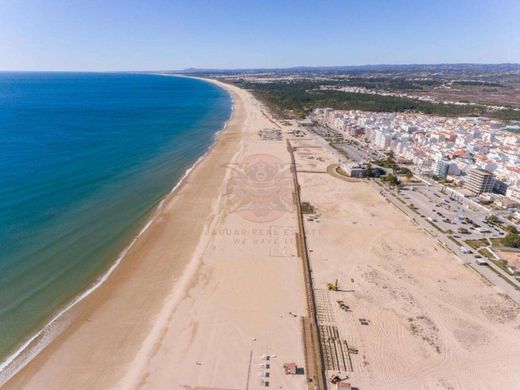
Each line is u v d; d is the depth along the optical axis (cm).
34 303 5269
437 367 4388
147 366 4319
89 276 5950
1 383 4053
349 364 4400
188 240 7219
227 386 4075
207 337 4781
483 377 4269
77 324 4944
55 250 6569
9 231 7069
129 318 5084
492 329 5016
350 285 5925
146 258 6544
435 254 6888
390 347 4675
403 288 5869
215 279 6006
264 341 4728
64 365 4303
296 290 5784
